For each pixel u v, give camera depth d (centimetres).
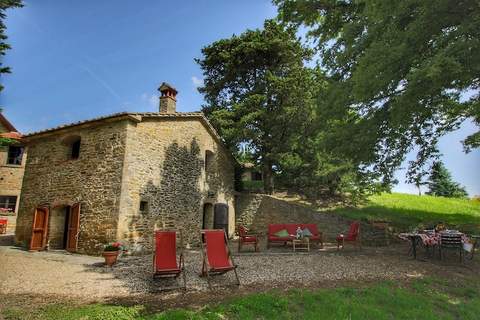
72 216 1099
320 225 1484
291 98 1639
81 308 446
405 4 764
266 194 1766
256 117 1670
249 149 1828
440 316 467
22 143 1345
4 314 417
